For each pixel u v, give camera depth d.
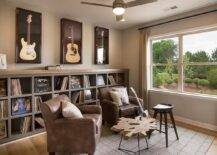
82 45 4.47
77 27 4.32
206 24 3.64
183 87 4.24
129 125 2.62
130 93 5.07
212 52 3.73
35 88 3.37
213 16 3.54
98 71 4.32
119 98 3.75
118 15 2.76
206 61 3.83
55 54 4.02
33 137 3.26
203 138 3.18
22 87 3.41
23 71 3.10
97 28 4.75
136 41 5.05
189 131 3.51
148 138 3.11
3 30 3.29
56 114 2.53
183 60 4.21
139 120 2.83
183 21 4.02
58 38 4.06
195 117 3.89
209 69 3.79
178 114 4.20
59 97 3.03
